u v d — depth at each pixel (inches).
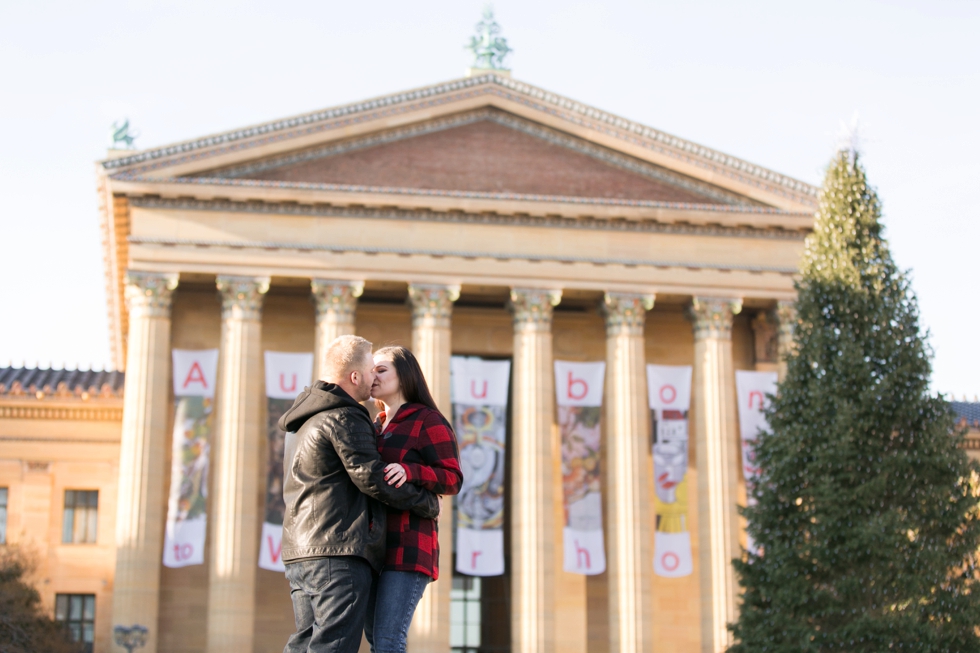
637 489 2377.0
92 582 2479.1
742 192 2501.2
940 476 1738.4
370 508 417.4
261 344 2482.8
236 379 2320.4
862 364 1784.0
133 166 2338.8
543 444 2369.6
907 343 1807.3
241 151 2379.4
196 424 2273.6
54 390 2625.5
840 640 1657.2
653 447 2363.4
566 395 2348.7
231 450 2290.8
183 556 2212.1
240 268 2359.7
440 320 2388.0
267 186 2365.9
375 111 2437.3
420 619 2249.0
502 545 2262.6
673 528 2335.1
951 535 1723.7
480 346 2571.4
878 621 1626.5
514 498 2363.4
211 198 2362.2
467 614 2504.9
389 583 428.5
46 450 2527.1
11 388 2529.5
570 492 2319.1
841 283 1849.2
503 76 2486.5
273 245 2364.7
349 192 2381.9
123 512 2255.2
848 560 1694.1
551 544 2337.6
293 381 2289.6
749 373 2375.7
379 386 470.3
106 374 2787.9
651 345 2603.3
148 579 2237.9
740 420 2361.0
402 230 2412.6
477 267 2416.3
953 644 1654.8
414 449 454.0
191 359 2298.2
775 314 2506.2
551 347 2536.9
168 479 2367.1
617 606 2338.8
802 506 1776.6
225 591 2230.6
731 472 2413.9
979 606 1656.0
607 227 2460.6
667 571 2316.7
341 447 409.1
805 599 1697.8
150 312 2327.8
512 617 2327.8
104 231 2583.7
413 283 2390.5
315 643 397.1
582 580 2481.5
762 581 1788.9
